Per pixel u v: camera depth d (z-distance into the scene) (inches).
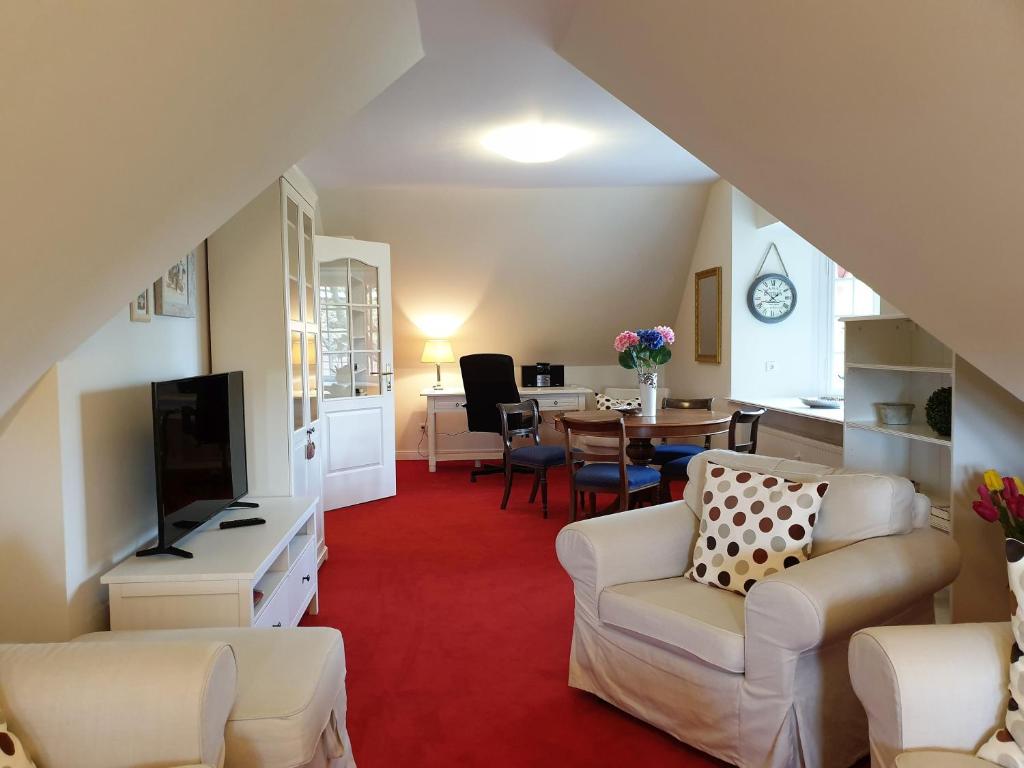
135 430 108.4
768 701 78.3
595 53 108.7
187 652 61.4
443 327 282.7
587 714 96.0
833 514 92.7
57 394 87.0
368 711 97.0
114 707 58.1
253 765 65.9
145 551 99.3
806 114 79.0
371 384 223.8
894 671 60.9
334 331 211.2
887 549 85.6
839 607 76.2
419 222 246.1
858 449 144.4
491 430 254.4
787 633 76.2
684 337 272.8
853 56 66.4
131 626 93.9
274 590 107.0
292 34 71.7
